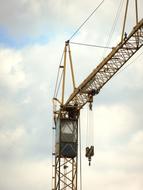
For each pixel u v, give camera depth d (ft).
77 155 428.15
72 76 424.05
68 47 431.84
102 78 403.95
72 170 430.20
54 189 429.38
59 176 429.79
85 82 408.67
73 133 428.15
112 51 388.16
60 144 426.51
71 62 428.56
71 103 429.38
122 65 393.09
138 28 372.17
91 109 415.64
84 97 419.13
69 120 429.38
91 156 409.28
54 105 439.63
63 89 433.89
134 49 382.83
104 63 393.91
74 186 428.56
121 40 382.42
